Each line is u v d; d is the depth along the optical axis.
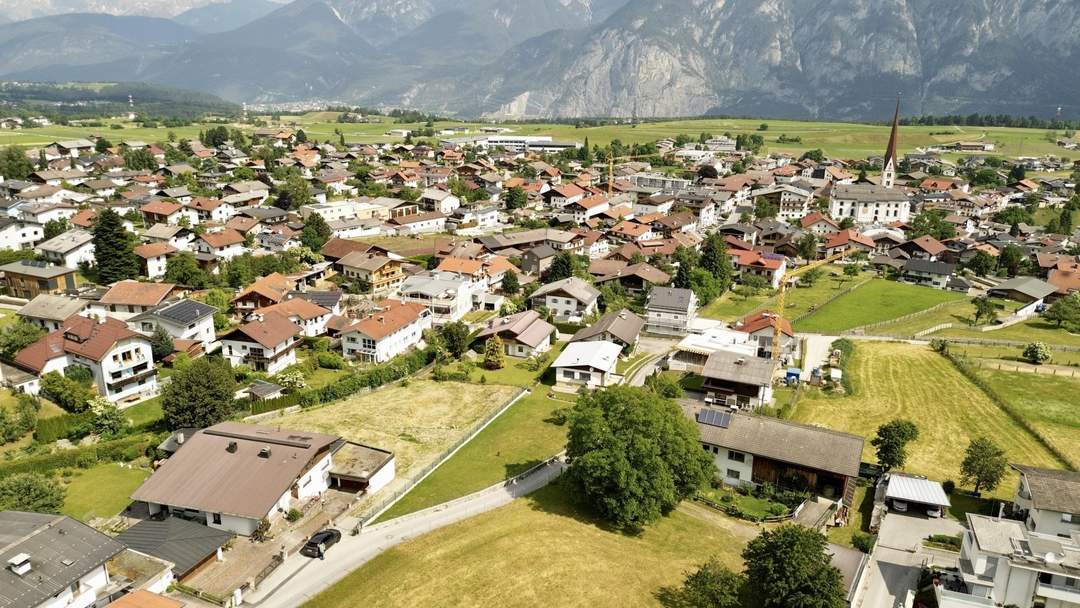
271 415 74.50
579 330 106.56
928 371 92.88
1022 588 45.88
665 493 54.62
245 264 113.19
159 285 95.31
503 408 79.81
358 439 70.38
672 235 156.62
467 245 134.75
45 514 47.12
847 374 91.38
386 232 155.38
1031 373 91.56
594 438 57.28
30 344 77.44
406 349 95.12
